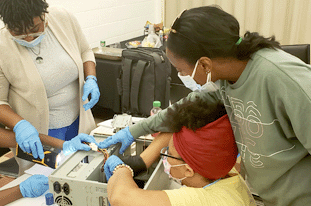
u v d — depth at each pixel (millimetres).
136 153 1456
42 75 1536
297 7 3703
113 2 3453
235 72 917
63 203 1141
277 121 885
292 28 3830
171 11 4242
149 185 1103
